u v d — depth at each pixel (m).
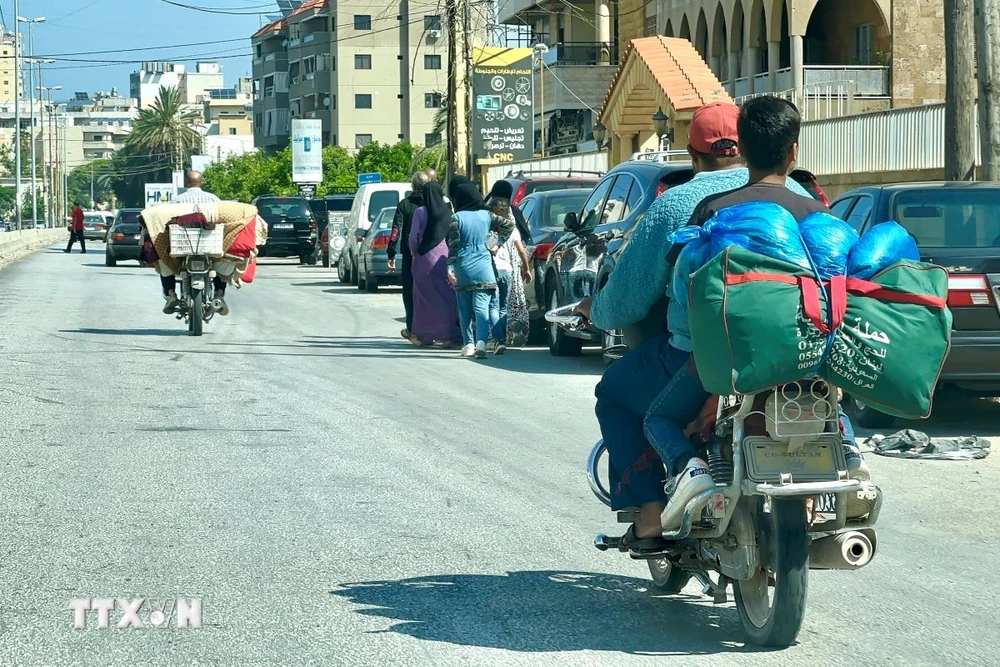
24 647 5.21
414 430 10.50
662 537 5.37
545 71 57.16
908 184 11.59
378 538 7.04
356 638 5.34
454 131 35.25
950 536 7.33
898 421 10.97
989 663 5.12
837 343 4.65
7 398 11.88
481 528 7.29
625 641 5.34
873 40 37.50
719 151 5.48
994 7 13.73
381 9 119.88
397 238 18.56
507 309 16.20
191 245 17.58
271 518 7.46
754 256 4.64
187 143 144.75
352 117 120.12
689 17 44.84
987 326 10.24
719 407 5.06
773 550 4.94
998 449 10.09
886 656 5.18
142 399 11.95
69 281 31.47
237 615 5.66
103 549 6.75
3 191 195.25
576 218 15.06
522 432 10.49
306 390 12.73
